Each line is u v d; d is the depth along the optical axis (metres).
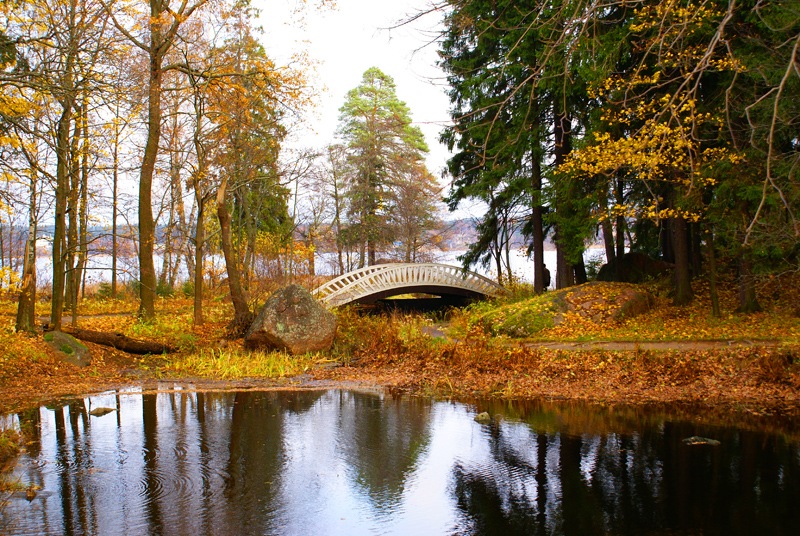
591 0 5.77
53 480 6.89
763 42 11.24
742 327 15.78
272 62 18.22
